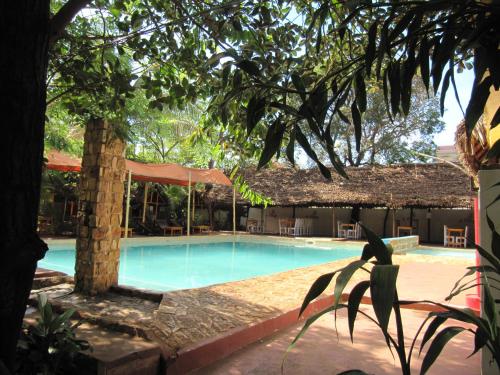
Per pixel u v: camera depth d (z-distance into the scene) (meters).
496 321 1.41
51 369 2.72
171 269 11.35
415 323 4.69
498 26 1.30
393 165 19.95
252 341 4.09
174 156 22.44
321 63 2.96
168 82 3.71
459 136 5.57
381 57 1.37
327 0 1.70
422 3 1.36
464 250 14.95
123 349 3.13
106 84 3.57
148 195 20.02
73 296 4.95
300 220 21.33
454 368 3.38
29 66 1.27
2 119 1.22
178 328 3.87
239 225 24.70
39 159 1.34
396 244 14.19
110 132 5.24
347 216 21.75
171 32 3.57
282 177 22.16
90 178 5.26
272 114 2.69
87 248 5.16
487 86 1.33
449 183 17.50
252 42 3.21
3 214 1.24
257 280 6.81
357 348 3.84
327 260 14.16
